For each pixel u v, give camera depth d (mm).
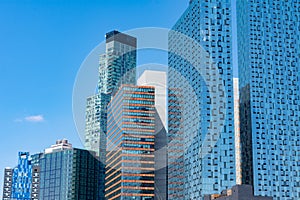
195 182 124750
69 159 156375
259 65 161000
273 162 152000
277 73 161250
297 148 155125
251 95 157625
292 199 149500
